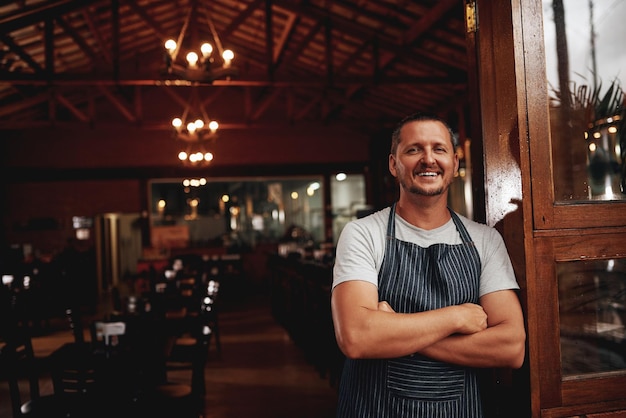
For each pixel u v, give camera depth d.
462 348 1.43
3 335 3.94
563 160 1.96
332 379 5.49
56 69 12.36
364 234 1.57
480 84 1.83
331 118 15.64
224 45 13.01
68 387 3.55
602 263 1.82
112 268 17.08
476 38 1.89
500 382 1.72
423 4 8.45
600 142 1.99
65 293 9.31
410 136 1.56
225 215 18.88
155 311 4.65
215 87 14.98
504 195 1.73
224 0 11.02
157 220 18.72
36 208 14.48
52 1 8.49
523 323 1.53
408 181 1.55
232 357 6.96
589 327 1.78
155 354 4.20
